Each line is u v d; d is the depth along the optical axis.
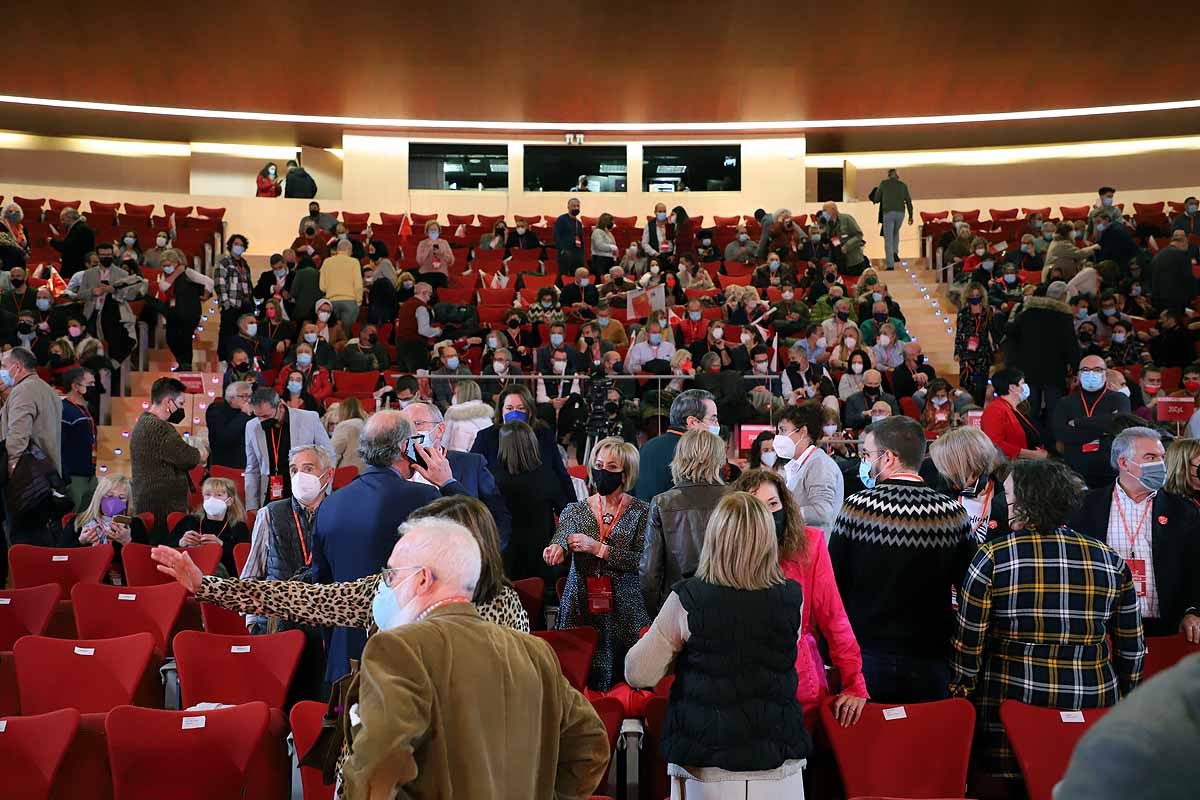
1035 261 15.98
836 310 13.20
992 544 3.51
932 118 19.42
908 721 3.46
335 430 7.36
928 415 10.75
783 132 20.39
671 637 3.08
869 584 3.75
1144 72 17.16
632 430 10.06
